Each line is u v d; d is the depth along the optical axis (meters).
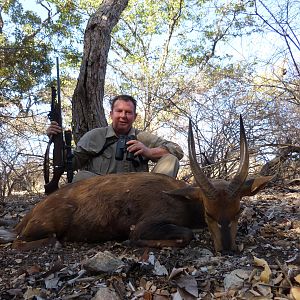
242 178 1.54
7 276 1.44
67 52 8.53
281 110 3.45
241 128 1.56
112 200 1.73
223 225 1.53
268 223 2.00
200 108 3.66
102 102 3.47
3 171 3.66
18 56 7.10
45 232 1.73
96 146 2.20
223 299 1.21
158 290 1.27
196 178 1.54
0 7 8.30
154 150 2.15
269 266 1.38
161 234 1.62
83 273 1.37
